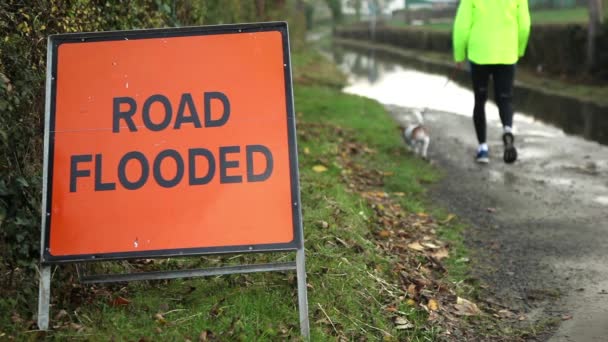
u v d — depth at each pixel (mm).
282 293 3887
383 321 3852
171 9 6473
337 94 14148
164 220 3477
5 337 3205
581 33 15797
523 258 5094
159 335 3338
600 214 6016
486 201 6613
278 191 3504
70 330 3350
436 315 4008
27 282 3578
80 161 3535
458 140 9555
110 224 3467
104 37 3682
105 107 3605
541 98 13977
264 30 3695
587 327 3906
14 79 3721
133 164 3539
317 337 3479
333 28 76688
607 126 10312
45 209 3471
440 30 34969
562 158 8250
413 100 14656
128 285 3926
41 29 3990
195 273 3604
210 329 3434
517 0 7344
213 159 3547
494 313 4184
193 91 3629
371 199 6188
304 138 8430
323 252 4441
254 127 3582
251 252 3441
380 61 31609
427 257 4926
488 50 7418
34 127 3895
